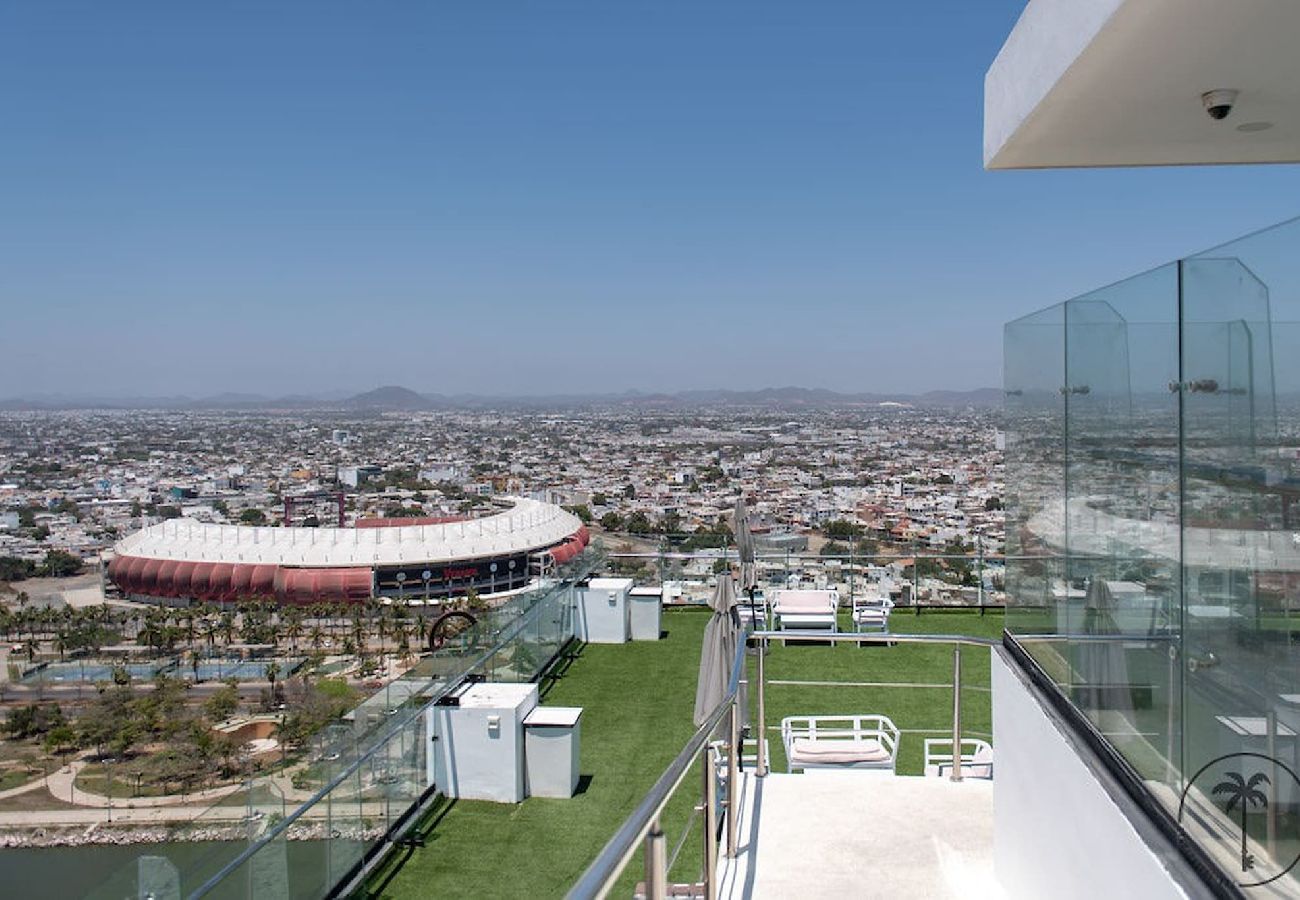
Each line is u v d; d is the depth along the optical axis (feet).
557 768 22.16
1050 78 10.09
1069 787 9.78
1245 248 5.83
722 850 14.29
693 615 38.06
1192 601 6.79
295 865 16.80
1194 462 6.80
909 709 26.73
